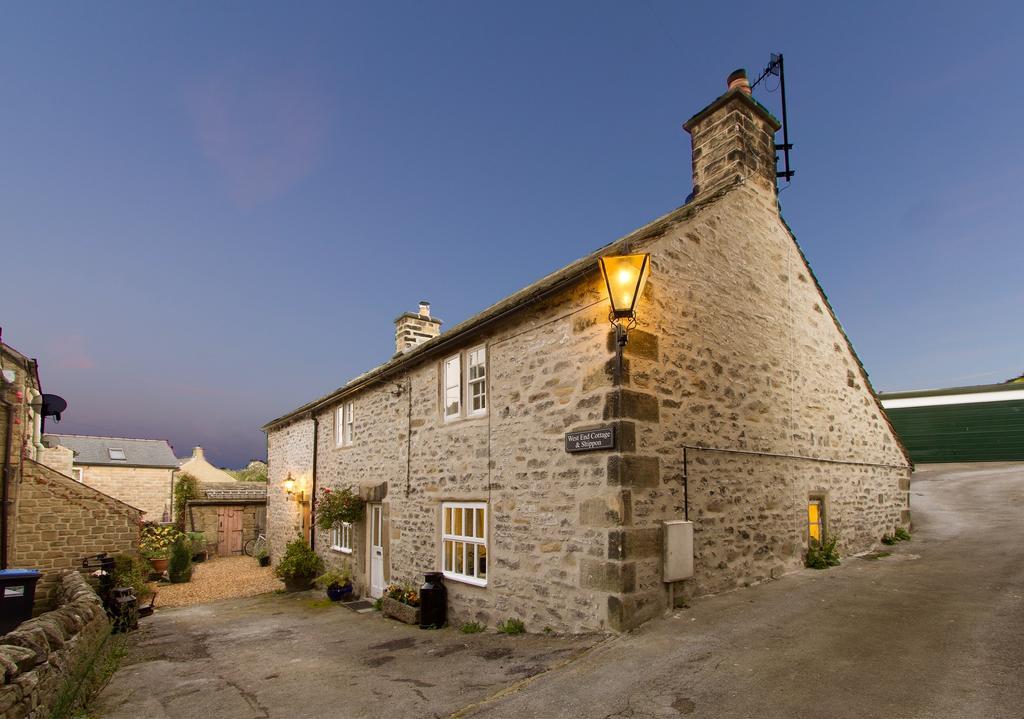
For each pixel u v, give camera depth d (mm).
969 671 4055
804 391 8656
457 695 4754
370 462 11414
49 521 11586
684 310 6793
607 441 5848
